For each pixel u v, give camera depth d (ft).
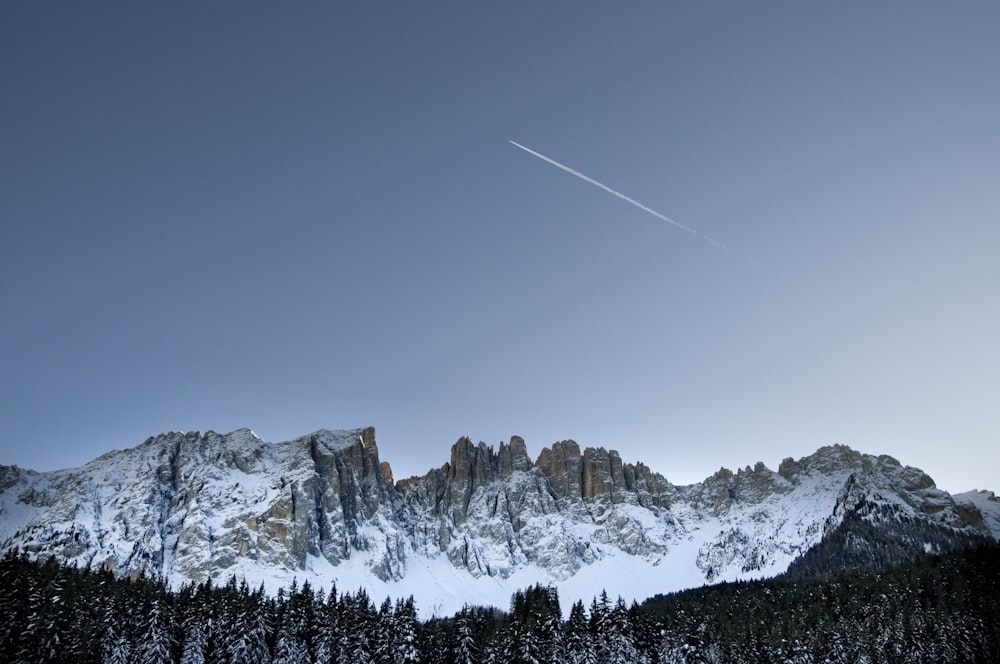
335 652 497.87
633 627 540.52
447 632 558.15
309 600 556.10
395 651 487.61
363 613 526.16
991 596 621.72
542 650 497.46
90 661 440.45
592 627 526.98
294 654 481.46
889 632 566.36
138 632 465.88
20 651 426.10
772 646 562.66
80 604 482.28
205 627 483.92
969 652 540.93
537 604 559.79
